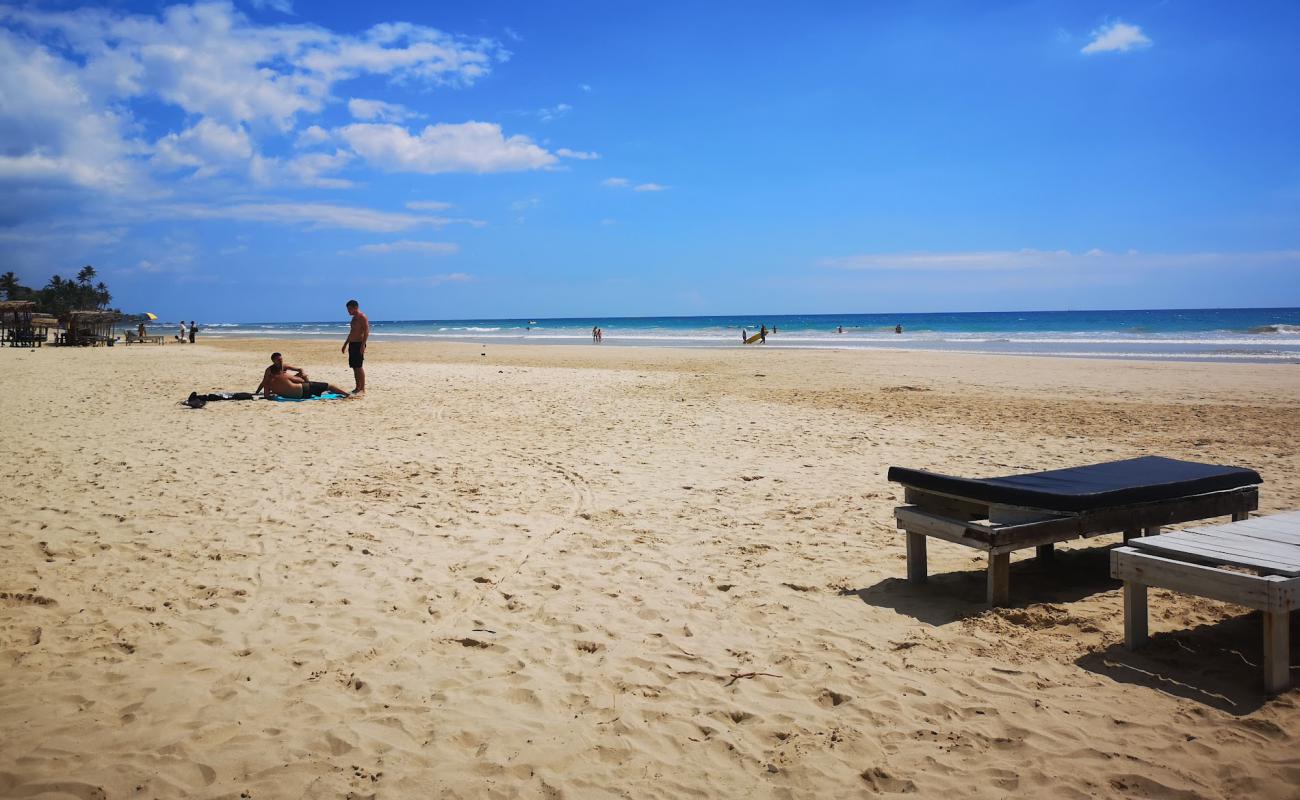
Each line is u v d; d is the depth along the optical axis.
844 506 7.29
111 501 7.28
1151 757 3.11
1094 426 12.07
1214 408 14.24
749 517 6.93
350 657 4.12
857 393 17.39
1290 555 3.76
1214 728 3.31
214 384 19.22
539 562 5.70
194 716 3.50
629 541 6.21
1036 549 5.88
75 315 46.34
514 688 3.80
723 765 3.16
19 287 111.31
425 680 3.88
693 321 184.25
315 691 3.75
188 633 4.40
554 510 7.17
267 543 6.05
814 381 20.56
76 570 5.40
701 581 5.30
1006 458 9.49
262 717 3.50
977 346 41.41
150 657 4.09
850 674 3.91
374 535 6.30
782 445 10.55
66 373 22.56
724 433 11.62
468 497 7.63
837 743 3.28
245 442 10.51
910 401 15.70
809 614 4.71
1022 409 14.30
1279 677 3.58
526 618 4.67
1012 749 3.20
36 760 3.14
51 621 4.54
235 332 104.88
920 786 2.97
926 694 3.68
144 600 4.88
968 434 11.36
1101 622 4.52
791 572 5.48
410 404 14.96
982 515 5.18
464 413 13.74
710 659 4.12
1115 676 3.82
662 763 3.17
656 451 10.15
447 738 3.34
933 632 4.40
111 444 10.27
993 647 4.18
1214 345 38.47
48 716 3.48
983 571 5.51
